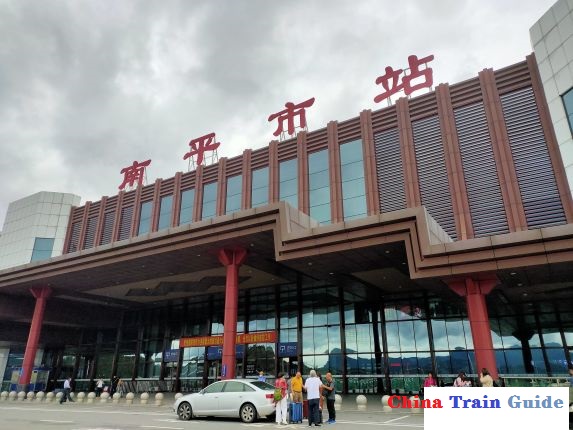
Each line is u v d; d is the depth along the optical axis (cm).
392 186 2694
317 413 1364
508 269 1719
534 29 2447
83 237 4106
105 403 2683
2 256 4525
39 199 4512
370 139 2867
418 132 2723
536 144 2322
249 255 2508
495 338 2888
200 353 3653
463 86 2652
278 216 2170
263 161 3259
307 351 3100
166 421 1542
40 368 4481
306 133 3144
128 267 2802
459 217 2403
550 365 2678
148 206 3762
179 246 2448
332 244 2030
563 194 2159
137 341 4088
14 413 1956
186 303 3856
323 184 2947
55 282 3203
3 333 4028
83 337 4475
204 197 3466
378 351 2894
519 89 2461
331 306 3150
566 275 1827
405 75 2984
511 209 2277
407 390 2730
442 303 2845
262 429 1284
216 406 1552
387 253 2078
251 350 3322
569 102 2178
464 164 2505
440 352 2741
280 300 3362
